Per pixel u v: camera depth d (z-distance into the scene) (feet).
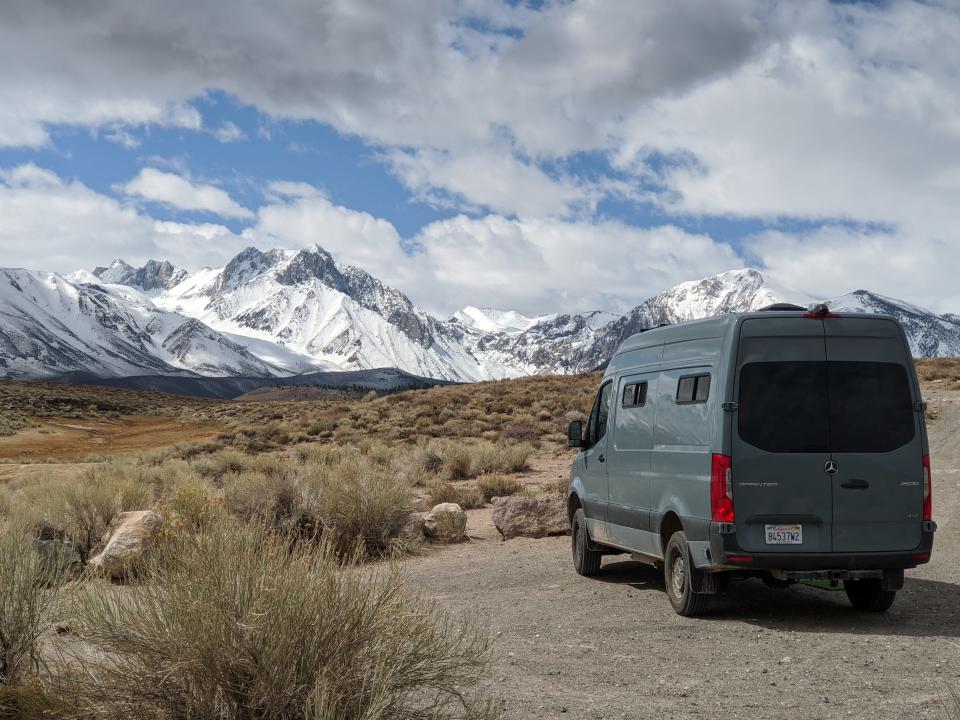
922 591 31.22
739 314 26.99
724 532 25.64
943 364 185.98
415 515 45.52
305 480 45.06
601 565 39.06
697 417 27.35
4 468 124.26
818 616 27.63
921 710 17.48
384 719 14.33
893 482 26.30
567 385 191.01
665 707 18.07
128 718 13.94
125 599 15.16
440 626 18.78
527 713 17.53
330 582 15.14
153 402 398.83
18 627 16.66
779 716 17.37
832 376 26.58
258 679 13.84
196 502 32.58
